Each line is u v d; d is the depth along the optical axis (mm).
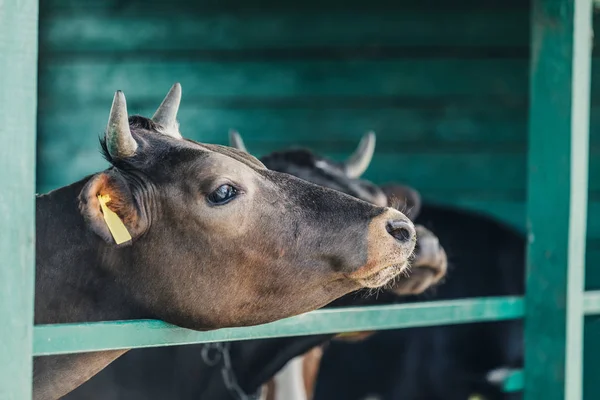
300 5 9422
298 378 6633
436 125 9531
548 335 4844
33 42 2994
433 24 9414
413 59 9484
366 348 7988
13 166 2957
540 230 4910
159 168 3729
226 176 3641
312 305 3789
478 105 9500
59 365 3865
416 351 7934
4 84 2943
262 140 9500
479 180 9555
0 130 2936
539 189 4922
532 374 4930
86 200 3420
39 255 3850
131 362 5355
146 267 3756
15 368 2961
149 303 3799
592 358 6594
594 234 9367
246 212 3654
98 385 5281
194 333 3740
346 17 9438
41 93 9398
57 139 9430
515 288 7988
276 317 3807
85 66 9414
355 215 3684
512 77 9461
